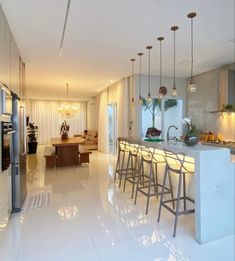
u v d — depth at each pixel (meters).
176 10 2.76
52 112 12.27
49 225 2.81
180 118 6.95
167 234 2.58
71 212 3.21
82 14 2.85
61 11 2.77
